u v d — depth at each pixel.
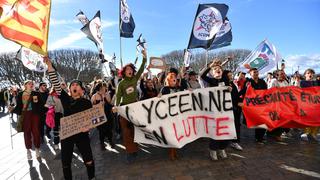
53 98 8.26
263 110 6.49
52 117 8.15
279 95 6.61
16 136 10.35
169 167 5.70
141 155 6.66
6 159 7.12
